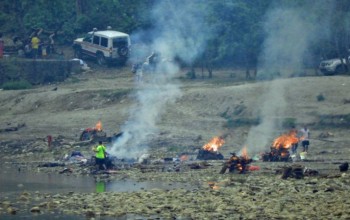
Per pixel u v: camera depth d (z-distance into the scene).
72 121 185.38
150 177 128.88
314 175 123.38
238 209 95.50
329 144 157.75
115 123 180.38
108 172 136.38
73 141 169.88
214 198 102.88
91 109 193.38
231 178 123.81
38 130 181.75
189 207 97.62
